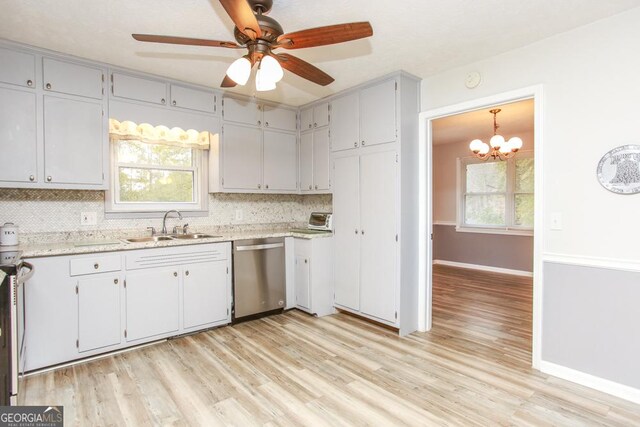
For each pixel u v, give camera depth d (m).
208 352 2.77
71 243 2.84
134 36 1.75
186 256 3.07
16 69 2.52
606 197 2.20
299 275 3.79
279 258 3.71
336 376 2.40
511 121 4.67
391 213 3.15
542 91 2.44
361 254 3.44
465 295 4.51
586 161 2.27
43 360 2.41
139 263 2.82
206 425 1.87
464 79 2.90
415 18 2.17
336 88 3.51
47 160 2.65
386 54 2.69
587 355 2.27
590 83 2.25
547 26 2.28
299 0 1.96
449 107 3.00
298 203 4.65
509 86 2.63
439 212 6.80
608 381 2.19
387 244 3.19
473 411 2.00
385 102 3.16
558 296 2.39
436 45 2.54
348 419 1.92
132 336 2.79
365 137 3.36
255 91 3.59
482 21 2.21
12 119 2.51
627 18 2.10
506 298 4.37
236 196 4.05
